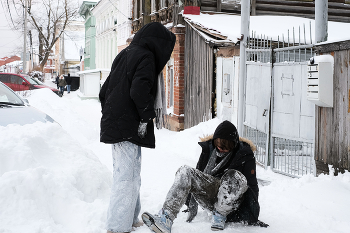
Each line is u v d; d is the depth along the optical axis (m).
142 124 3.01
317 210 3.88
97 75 24.06
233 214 3.38
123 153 3.10
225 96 8.67
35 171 3.48
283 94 5.84
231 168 3.28
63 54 55.25
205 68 9.66
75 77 37.59
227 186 3.12
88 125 10.05
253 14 11.51
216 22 9.78
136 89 2.90
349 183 4.52
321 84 4.77
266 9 11.63
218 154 3.38
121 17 23.42
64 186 3.58
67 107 12.98
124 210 3.06
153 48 3.14
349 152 4.61
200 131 8.80
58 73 50.91
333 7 12.17
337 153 4.79
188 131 9.02
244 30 7.17
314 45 5.20
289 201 4.14
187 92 11.16
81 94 25.30
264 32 8.54
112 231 3.05
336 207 3.90
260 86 6.47
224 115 8.64
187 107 11.14
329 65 4.77
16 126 4.43
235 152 3.34
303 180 4.89
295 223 3.51
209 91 9.41
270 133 6.13
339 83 4.71
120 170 3.10
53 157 4.14
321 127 5.05
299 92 5.53
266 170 6.12
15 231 2.91
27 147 3.86
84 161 4.33
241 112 7.21
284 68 5.82
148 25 3.17
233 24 9.54
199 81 10.12
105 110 3.11
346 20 12.30
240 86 7.22
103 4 29.03
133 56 3.06
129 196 3.08
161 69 3.21
